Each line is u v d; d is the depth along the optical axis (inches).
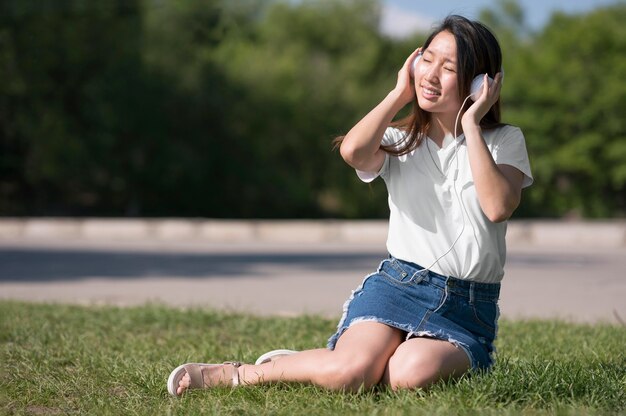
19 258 684.7
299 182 1571.1
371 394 184.5
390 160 199.2
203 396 191.8
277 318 347.3
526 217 1628.9
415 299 191.5
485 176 185.0
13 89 1325.0
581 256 722.2
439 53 190.7
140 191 1461.6
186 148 1457.9
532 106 1571.1
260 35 1904.5
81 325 325.4
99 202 1473.9
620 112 1533.0
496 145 196.1
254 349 267.3
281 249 789.9
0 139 1369.3
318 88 1594.5
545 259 692.7
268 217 1577.3
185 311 360.5
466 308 191.8
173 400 189.9
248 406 180.4
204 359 245.9
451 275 191.5
